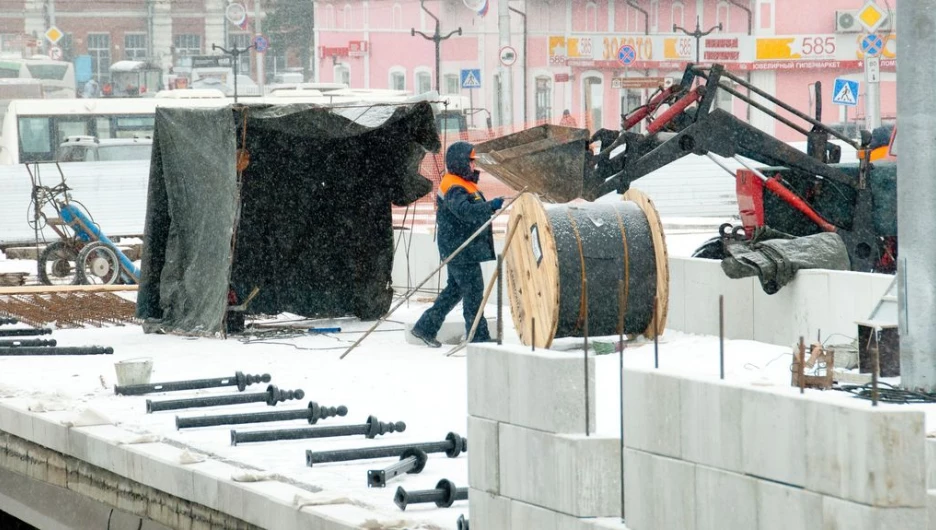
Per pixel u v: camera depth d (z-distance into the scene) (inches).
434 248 1737.2
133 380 1141.7
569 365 636.7
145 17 7155.5
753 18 4350.4
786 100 4362.7
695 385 583.8
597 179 1455.5
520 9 4891.7
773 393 552.1
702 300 1370.6
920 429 520.7
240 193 1485.0
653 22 4554.6
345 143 1628.9
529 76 4901.6
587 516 625.6
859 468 519.2
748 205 1470.2
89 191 2706.7
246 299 1609.3
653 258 1304.1
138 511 895.1
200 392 1149.7
